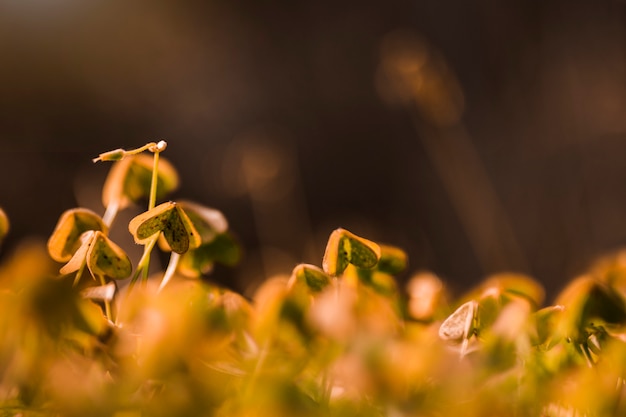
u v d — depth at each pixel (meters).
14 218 2.35
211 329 0.31
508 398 0.32
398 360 0.31
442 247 2.26
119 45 2.60
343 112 2.57
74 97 2.54
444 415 0.31
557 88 2.21
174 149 2.58
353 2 2.64
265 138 2.56
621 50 2.07
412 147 2.40
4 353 0.30
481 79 2.36
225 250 0.36
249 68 2.68
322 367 0.32
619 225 1.94
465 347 0.32
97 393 0.30
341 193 2.53
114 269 0.32
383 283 0.36
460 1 2.41
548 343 0.32
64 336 0.30
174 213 0.33
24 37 2.49
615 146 2.02
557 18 2.23
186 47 2.68
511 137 2.25
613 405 0.32
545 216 2.08
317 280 0.33
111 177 0.36
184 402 0.30
